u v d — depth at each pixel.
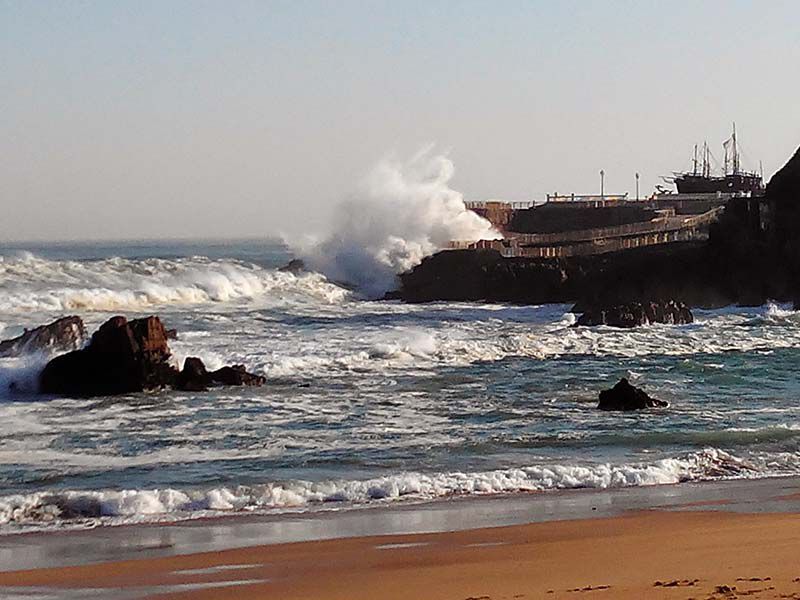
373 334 41.25
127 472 20.08
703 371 34.62
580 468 20.33
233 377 30.42
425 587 12.91
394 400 28.34
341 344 37.25
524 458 21.59
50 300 49.72
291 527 16.61
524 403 28.08
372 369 33.62
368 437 23.47
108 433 23.70
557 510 17.70
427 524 16.77
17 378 29.08
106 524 16.77
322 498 18.45
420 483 19.27
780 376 33.75
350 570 13.95
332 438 23.34
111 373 29.11
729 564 13.57
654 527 16.28
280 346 36.56
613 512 17.50
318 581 13.38
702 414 26.62
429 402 28.09
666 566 13.62
